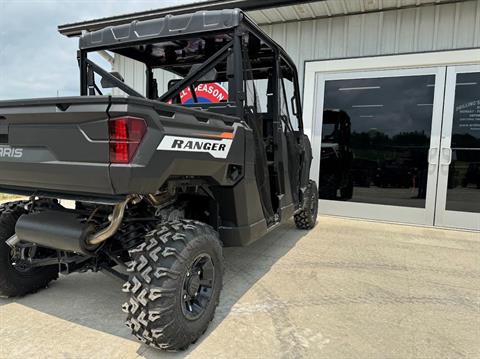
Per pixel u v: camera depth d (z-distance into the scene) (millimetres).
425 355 1771
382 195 5098
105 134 1472
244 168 2217
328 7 4969
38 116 1628
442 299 2455
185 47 2730
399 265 3170
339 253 3508
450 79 4609
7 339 1846
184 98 3305
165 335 1611
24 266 2322
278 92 2955
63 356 1699
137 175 1470
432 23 4812
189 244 1737
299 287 2623
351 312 2230
